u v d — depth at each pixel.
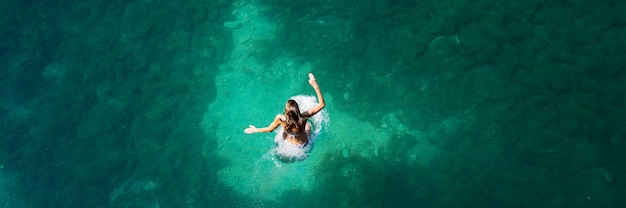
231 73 13.26
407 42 12.84
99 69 13.29
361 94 12.46
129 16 14.14
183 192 11.79
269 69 13.16
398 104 12.24
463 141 11.59
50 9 14.34
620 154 10.81
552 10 12.61
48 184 12.04
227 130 12.52
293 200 11.58
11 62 13.49
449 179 11.29
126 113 12.72
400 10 13.33
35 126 12.66
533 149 11.23
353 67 12.77
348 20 13.46
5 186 12.10
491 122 11.62
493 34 12.38
